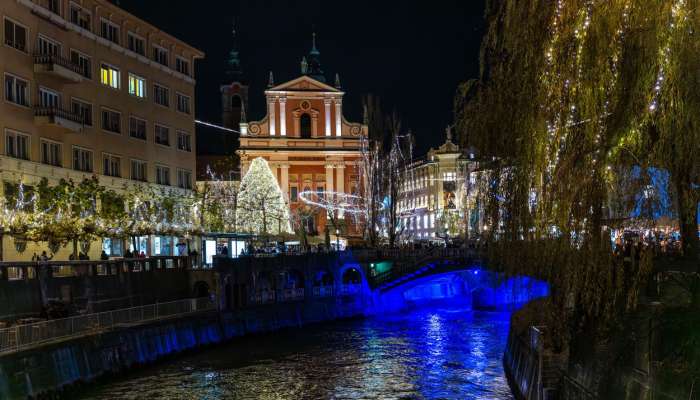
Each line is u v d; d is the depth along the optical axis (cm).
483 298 7606
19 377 2862
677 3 1625
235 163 12325
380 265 7638
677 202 1811
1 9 5253
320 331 5956
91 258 6000
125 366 3794
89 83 6356
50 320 3334
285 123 11869
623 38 1722
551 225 2009
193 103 8219
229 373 4125
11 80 5362
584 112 1808
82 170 6212
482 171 2342
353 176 11919
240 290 5666
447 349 4944
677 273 2141
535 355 2867
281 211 8169
